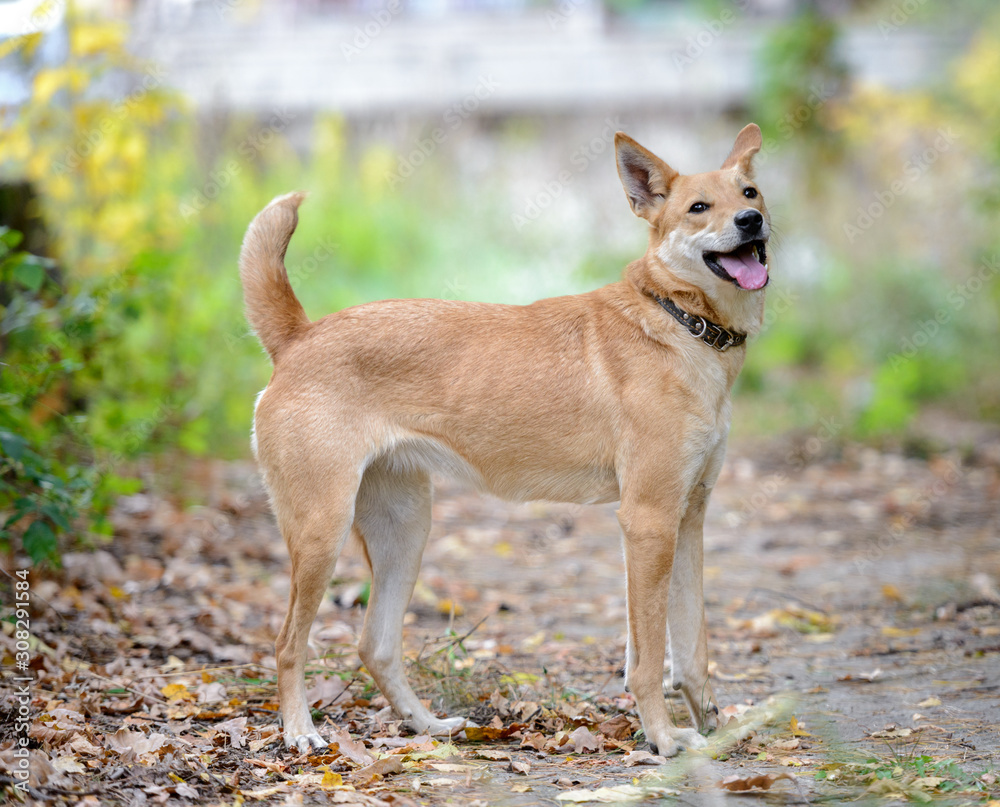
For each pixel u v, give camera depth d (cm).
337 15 1733
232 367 916
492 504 884
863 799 294
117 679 411
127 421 700
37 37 688
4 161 745
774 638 515
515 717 391
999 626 513
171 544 647
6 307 637
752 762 338
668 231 387
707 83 1647
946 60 1733
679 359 369
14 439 421
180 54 1380
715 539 757
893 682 433
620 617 560
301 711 359
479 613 566
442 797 301
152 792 288
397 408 378
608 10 1816
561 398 375
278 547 684
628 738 373
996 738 352
